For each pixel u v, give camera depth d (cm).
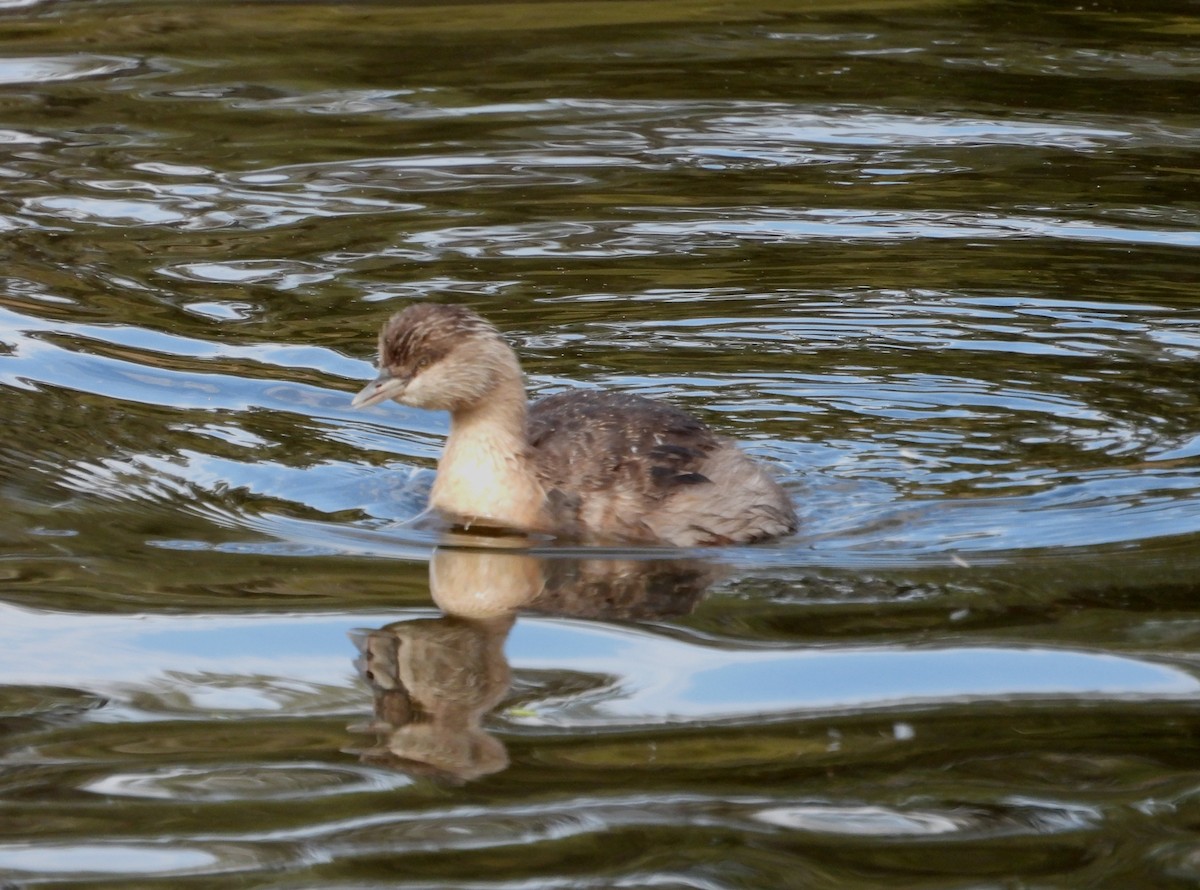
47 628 1014
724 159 2150
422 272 1781
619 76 2497
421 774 850
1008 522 1205
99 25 2764
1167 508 1223
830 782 843
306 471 1312
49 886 747
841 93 2412
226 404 1443
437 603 1066
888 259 1817
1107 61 2562
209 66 2544
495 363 1230
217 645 998
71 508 1211
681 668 971
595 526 1205
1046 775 847
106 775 849
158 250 1830
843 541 1180
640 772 854
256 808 819
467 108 2358
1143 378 1509
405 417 1448
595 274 1781
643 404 1319
